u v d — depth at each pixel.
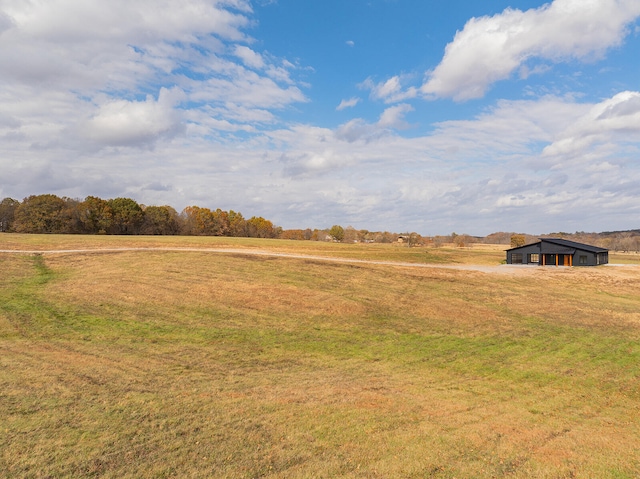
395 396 14.64
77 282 33.03
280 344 21.84
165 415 11.62
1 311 23.84
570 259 66.38
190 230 130.25
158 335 21.89
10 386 12.98
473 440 10.98
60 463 8.80
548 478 9.15
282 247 74.12
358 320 27.70
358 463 9.42
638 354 22.67
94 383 13.91
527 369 19.52
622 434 12.35
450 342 23.77
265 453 9.74
